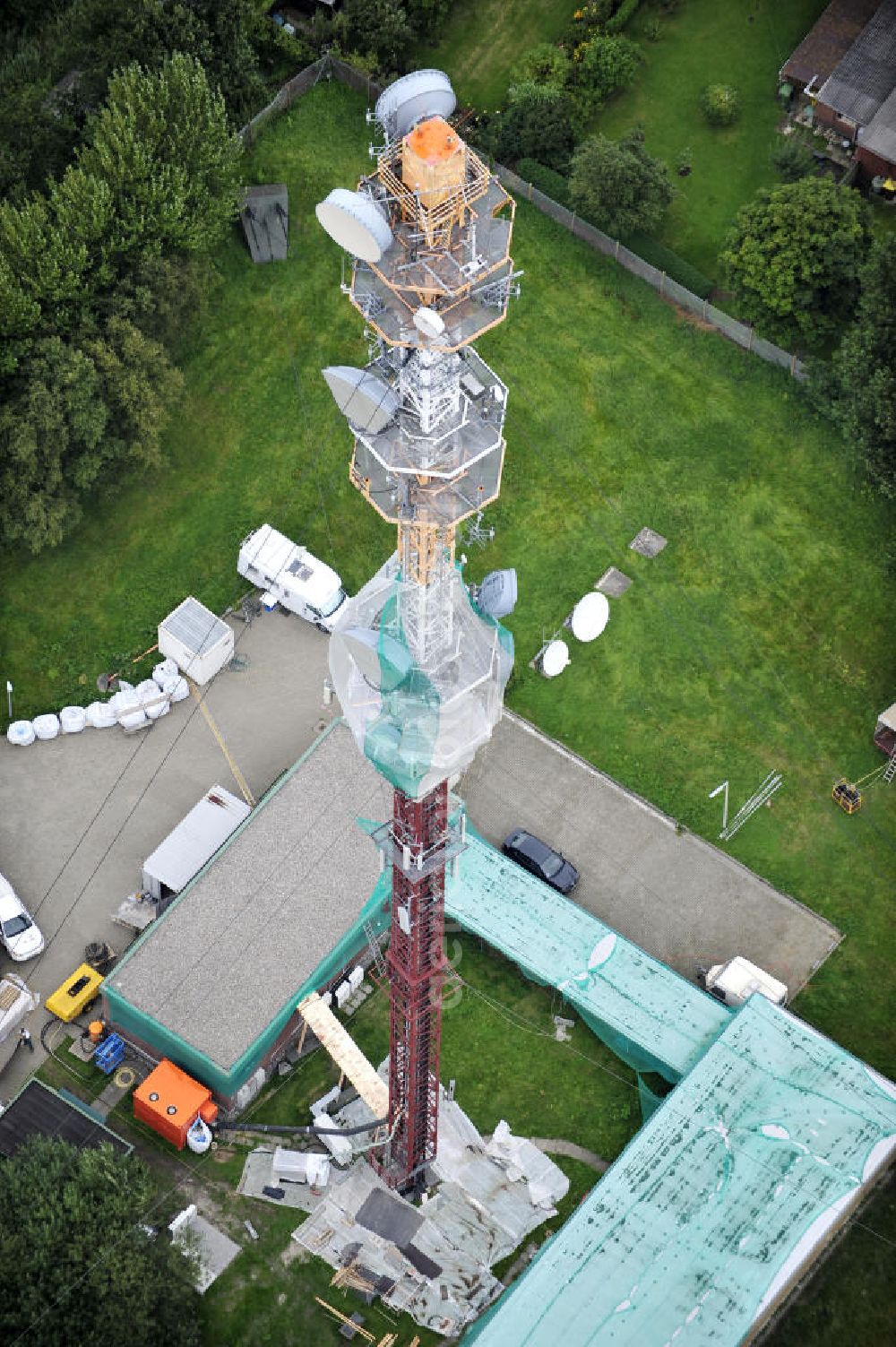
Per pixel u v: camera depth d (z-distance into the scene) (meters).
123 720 118.69
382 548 125.38
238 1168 104.56
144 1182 98.50
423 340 74.56
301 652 123.31
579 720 120.88
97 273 119.81
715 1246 99.38
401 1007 93.19
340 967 108.69
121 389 118.75
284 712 121.31
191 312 125.19
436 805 84.81
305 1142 105.62
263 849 110.88
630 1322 96.81
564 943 109.88
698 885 115.81
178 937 107.50
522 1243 102.81
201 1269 99.69
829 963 113.31
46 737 118.88
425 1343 99.25
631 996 108.31
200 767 119.00
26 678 120.62
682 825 117.62
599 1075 108.44
